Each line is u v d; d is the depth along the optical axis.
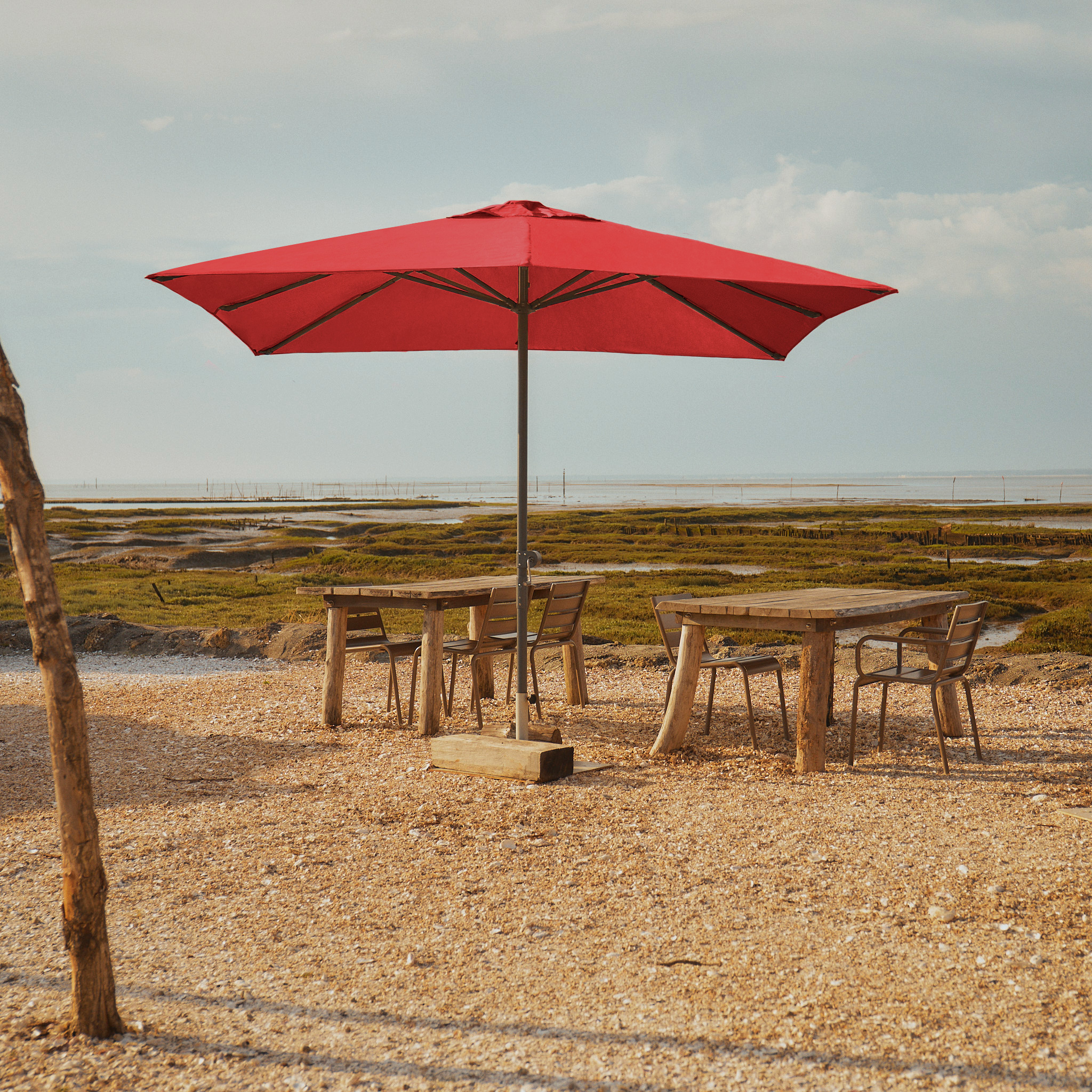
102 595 20.28
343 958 3.31
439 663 7.04
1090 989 2.94
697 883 3.97
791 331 6.13
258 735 7.18
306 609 16.75
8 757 6.60
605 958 3.27
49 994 3.04
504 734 6.32
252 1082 2.51
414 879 4.08
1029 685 8.58
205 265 4.32
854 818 4.85
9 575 24.62
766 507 117.31
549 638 7.96
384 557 38.75
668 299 6.21
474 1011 2.91
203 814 5.09
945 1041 2.65
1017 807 5.00
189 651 12.58
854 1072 2.51
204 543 58.31
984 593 26.30
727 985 3.04
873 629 15.41
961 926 3.46
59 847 4.56
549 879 4.06
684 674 6.33
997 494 183.00
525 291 5.70
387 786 5.62
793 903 3.73
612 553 48.28
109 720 7.94
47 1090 2.46
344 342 6.72
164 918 3.67
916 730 6.96
